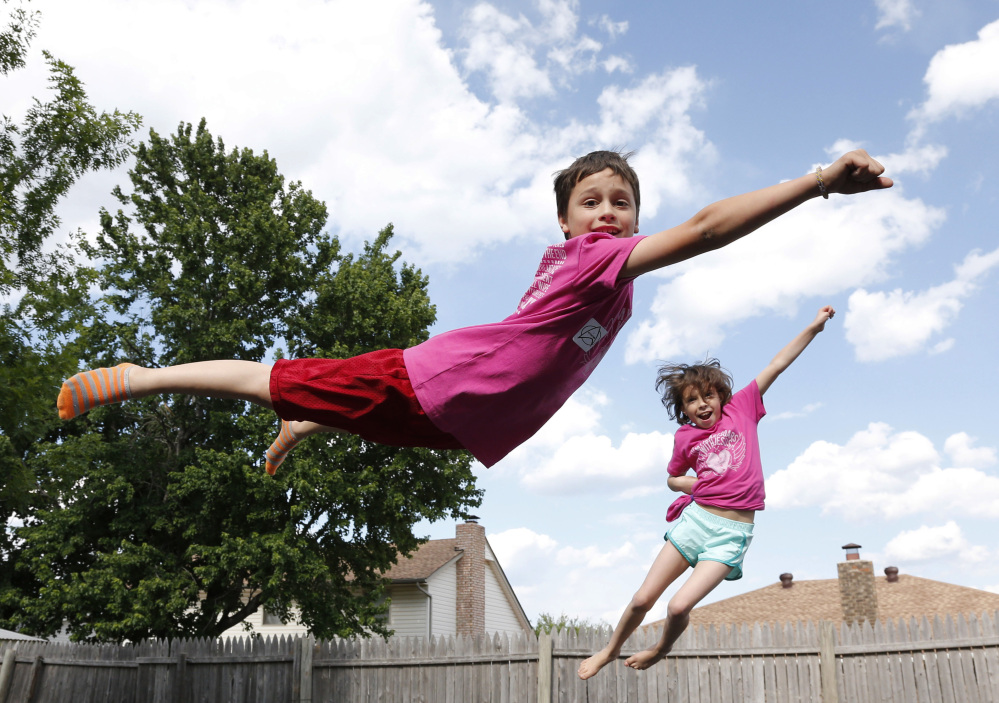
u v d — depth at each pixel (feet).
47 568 51.49
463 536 89.92
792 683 27.68
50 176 38.96
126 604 49.93
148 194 61.11
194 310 55.06
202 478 51.90
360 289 57.57
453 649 32.63
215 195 61.41
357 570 58.54
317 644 35.22
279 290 61.11
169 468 57.00
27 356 34.63
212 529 54.85
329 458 53.88
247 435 53.57
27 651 41.96
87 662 39.45
